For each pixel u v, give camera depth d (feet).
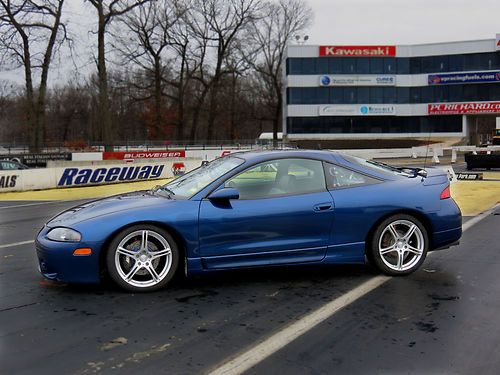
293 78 183.83
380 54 181.57
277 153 16.98
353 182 16.96
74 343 11.86
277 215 15.84
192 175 18.29
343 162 17.20
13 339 12.12
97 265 15.03
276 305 14.48
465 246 22.04
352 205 16.44
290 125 185.47
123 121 265.54
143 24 161.48
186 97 217.36
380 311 13.92
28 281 17.15
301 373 10.32
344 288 16.03
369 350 11.41
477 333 12.34
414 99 183.21
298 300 14.90
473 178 54.95
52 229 15.49
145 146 159.12
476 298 14.97
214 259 15.58
